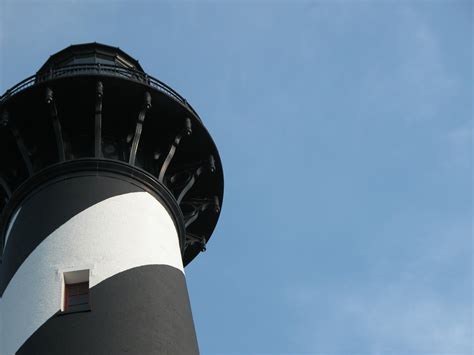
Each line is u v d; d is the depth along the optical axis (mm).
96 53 31703
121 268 23734
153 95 27750
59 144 26797
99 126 26859
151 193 26984
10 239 25812
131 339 21922
